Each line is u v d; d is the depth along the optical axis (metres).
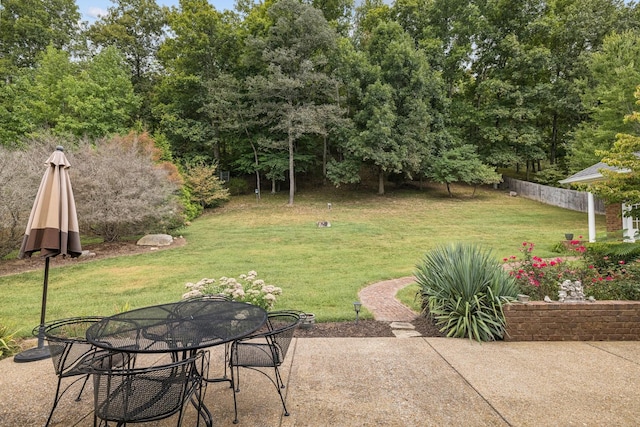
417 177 28.89
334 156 29.69
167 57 25.88
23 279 8.43
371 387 3.10
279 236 14.37
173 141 24.84
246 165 25.92
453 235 14.05
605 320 4.28
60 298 6.76
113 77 22.98
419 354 3.88
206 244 13.03
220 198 22.59
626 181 5.87
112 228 13.05
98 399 2.22
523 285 4.95
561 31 24.00
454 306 4.63
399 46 22.36
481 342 4.26
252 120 23.78
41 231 3.75
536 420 2.54
